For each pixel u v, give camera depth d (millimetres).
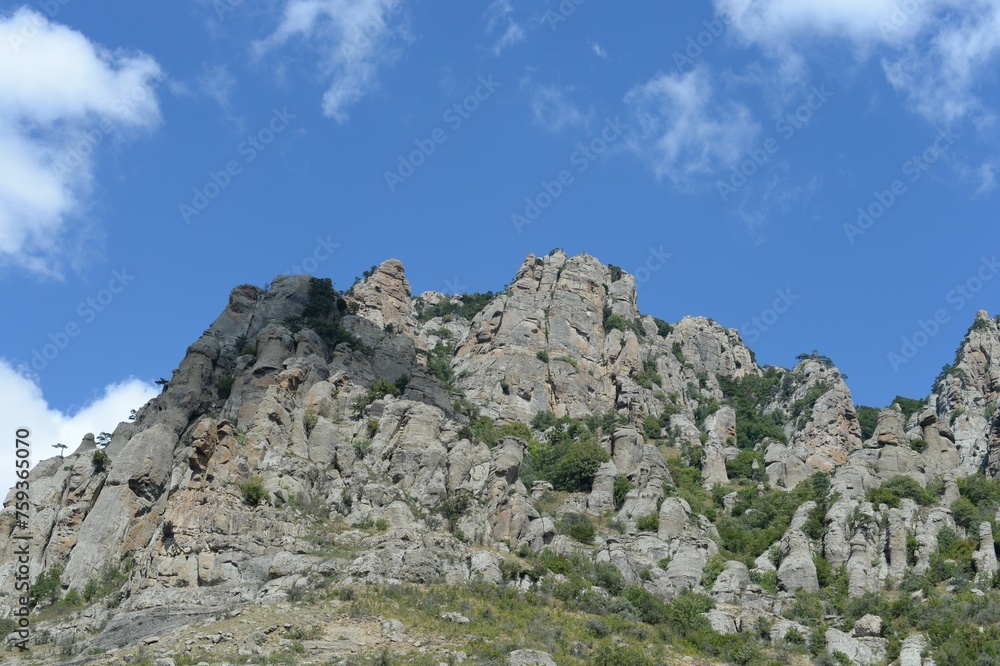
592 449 152375
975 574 118500
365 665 92312
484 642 98312
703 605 116000
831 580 122250
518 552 124250
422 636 98812
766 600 118500
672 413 191500
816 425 192250
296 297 173625
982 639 103562
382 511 127438
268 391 136750
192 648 97062
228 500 117062
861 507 131625
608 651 99688
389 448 138375
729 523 143875
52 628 110938
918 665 102688
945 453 156375
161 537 115000
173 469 132625
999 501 137625
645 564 126188
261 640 97312
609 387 195500
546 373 189625
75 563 124750
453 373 192500
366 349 165875
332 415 143250
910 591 117688
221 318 165375
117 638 103625
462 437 142000
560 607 111125
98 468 138375
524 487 136750
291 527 118312
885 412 154875
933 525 128875
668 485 151250
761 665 103562
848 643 107375
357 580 108812
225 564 111375
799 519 136875
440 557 115062
